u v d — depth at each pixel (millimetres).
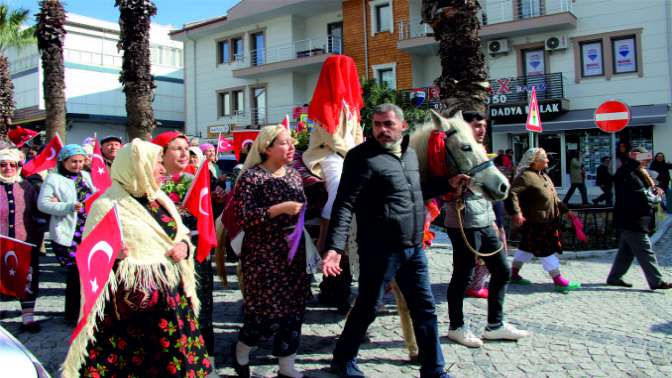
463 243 4586
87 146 6535
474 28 8414
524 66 22141
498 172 4004
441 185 4223
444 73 8570
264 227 3807
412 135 4410
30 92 31984
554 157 21812
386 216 3637
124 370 3004
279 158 3902
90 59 32281
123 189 3146
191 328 3182
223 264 4602
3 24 21984
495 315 4883
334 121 4793
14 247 4602
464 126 4180
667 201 15102
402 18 24859
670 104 19469
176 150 3977
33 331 5348
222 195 5578
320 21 28156
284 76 28594
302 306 3936
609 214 9852
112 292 2939
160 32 35281
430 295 3857
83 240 2785
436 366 3781
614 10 20266
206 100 31812
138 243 3043
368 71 25906
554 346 4738
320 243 4715
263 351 4707
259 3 28094
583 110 20906
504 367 4285
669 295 6531
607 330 5172
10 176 5555
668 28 19422
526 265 8430
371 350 4691
